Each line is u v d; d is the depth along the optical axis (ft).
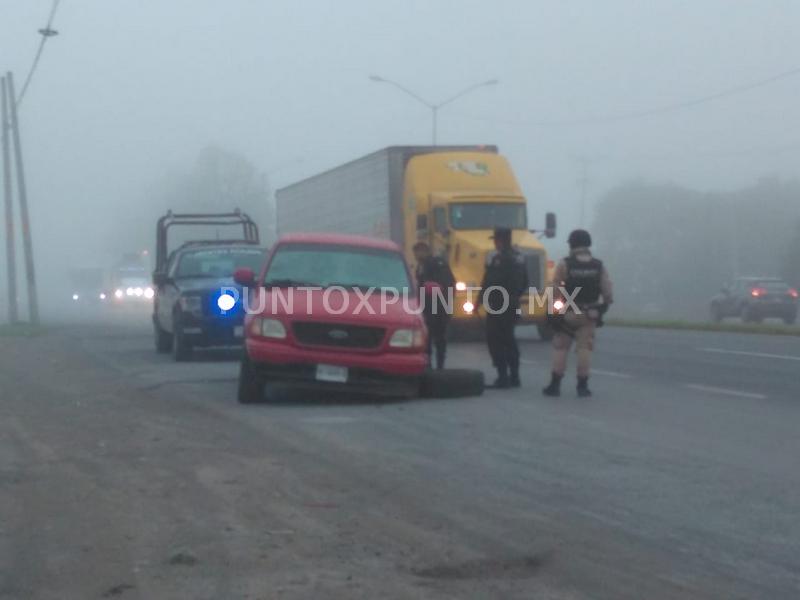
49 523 27.40
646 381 57.62
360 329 46.09
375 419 43.50
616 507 28.96
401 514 28.12
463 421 42.96
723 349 78.59
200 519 27.53
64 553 24.73
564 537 26.05
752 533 26.50
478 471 33.40
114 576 23.00
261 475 32.73
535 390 53.21
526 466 34.14
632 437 39.42
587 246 49.98
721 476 32.73
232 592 21.88
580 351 50.24
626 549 25.12
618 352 76.23
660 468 33.88
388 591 21.98
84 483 31.91
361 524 27.04
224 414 44.91
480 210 88.02
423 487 31.22
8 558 24.44
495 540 25.75
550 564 23.97
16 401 50.83
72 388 55.16
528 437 39.34
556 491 30.78
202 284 67.97
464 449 36.99
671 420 43.47
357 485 31.42
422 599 21.52
